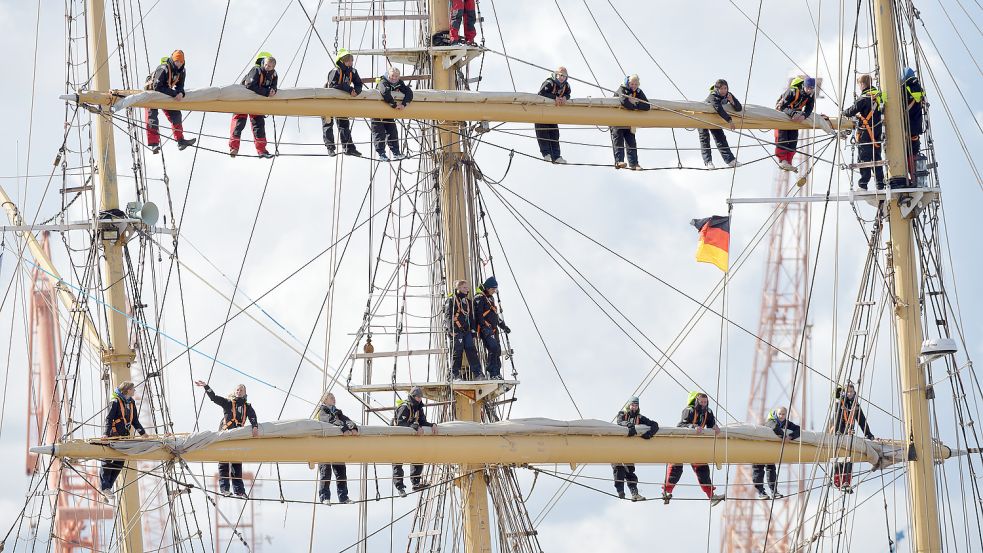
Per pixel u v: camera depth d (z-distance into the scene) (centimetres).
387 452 12425
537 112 12900
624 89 12988
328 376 13375
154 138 12850
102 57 13912
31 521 12988
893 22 11712
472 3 13562
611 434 12775
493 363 13000
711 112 13025
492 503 13888
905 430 11519
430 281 13638
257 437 12175
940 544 11419
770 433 12850
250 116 12888
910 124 11719
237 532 13412
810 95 13000
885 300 11681
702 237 12725
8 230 13488
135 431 12400
